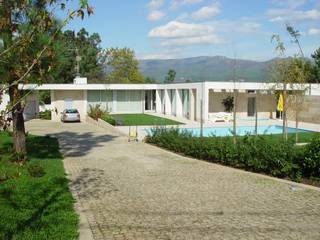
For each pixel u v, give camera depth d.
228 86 33.50
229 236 6.52
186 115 37.88
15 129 14.95
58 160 14.89
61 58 7.95
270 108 37.88
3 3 3.97
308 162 10.78
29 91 4.31
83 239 6.32
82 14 3.75
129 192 9.74
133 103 44.16
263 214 7.76
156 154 17.25
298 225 7.07
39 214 7.45
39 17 3.85
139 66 64.19
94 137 24.44
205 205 8.47
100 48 71.75
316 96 33.31
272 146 12.18
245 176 11.87
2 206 7.91
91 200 8.92
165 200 8.93
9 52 3.97
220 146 14.49
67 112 36.78
